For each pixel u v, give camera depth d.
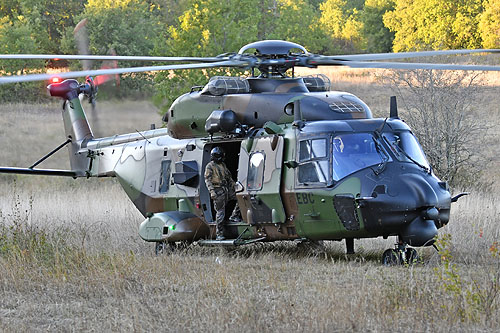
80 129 52.78
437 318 24.41
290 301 27.02
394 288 27.16
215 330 23.84
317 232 36.31
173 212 43.09
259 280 31.70
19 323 26.23
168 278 32.62
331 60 36.66
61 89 53.22
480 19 148.50
